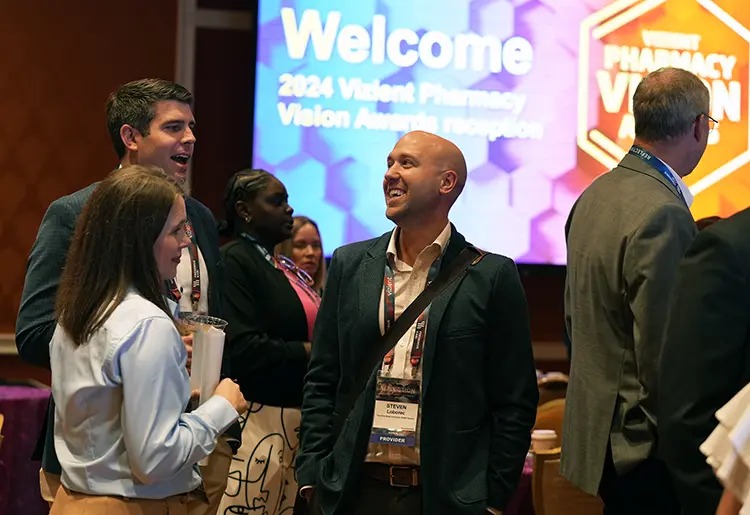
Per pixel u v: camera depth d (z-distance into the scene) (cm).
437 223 235
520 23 526
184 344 191
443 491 220
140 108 236
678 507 224
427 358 223
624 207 234
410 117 515
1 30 516
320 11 510
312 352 246
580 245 244
